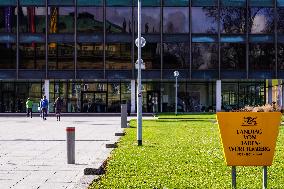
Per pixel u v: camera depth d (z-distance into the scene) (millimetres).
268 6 54594
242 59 54688
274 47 54750
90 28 54438
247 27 54469
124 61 54531
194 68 54625
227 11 54625
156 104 56406
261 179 9844
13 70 54250
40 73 54375
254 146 8188
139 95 17938
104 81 56000
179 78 54656
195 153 14609
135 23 54531
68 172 11273
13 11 54219
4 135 23312
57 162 13117
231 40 54625
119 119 42500
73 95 56062
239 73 54688
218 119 8234
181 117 41719
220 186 8938
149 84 56312
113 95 55969
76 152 15664
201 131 24688
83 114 53156
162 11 54500
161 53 54500
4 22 54188
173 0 54500
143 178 9930
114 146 16812
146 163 12242
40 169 11773
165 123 32938
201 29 54625
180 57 54625
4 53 54281
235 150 8211
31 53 54406
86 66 54438
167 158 13320
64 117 47719
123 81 55875
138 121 17500
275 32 54562
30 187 9266
